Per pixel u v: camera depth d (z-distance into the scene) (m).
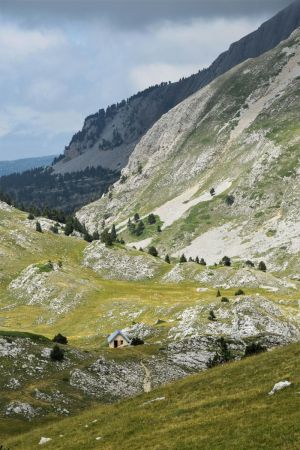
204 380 57.44
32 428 67.94
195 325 131.62
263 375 51.62
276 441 34.34
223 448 35.56
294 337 132.75
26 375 85.44
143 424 47.50
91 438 47.84
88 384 86.12
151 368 98.62
